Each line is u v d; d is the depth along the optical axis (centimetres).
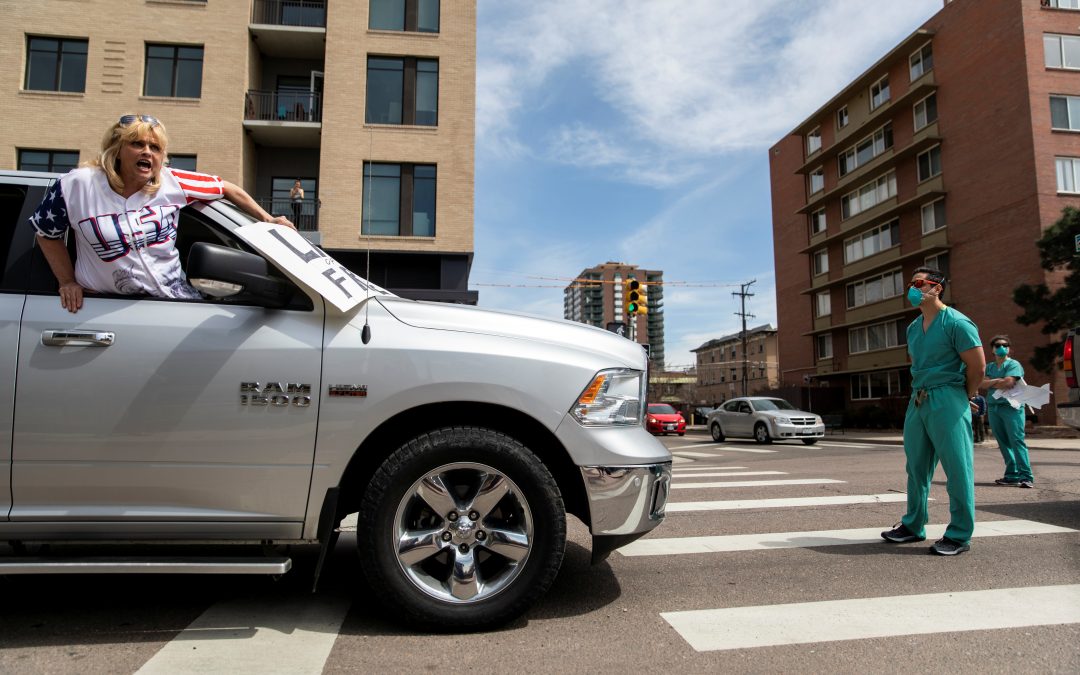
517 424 298
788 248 4191
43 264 273
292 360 270
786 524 519
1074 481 776
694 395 8000
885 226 3281
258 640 263
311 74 2330
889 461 1120
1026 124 2500
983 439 1529
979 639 272
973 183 2739
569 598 324
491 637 270
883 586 348
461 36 2266
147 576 355
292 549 429
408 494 270
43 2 2075
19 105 2036
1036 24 2539
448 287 2189
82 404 257
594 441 281
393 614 270
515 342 289
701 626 287
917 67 3062
